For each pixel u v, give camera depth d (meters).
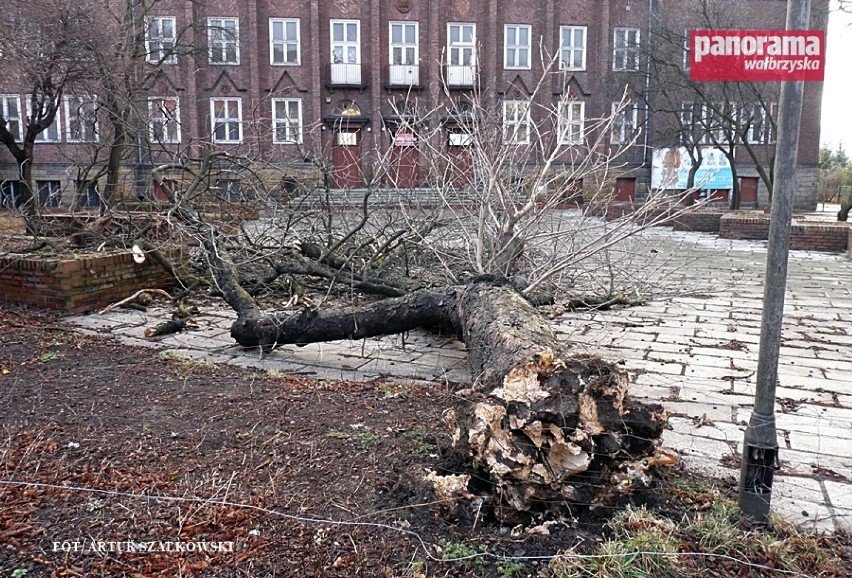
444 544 2.86
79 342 6.57
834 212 33.62
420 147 8.39
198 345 6.67
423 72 33.53
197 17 29.84
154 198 10.02
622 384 3.17
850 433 4.46
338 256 8.25
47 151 30.50
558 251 6.95
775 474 3.80
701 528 2.98
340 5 33.16
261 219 9.16
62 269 7.96
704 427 4.52
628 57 31.22
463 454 3.34
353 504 3.19
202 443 3.94
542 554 2.80
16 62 13.52
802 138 34.25
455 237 8.17
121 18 16.84
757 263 14.05
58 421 4.28
